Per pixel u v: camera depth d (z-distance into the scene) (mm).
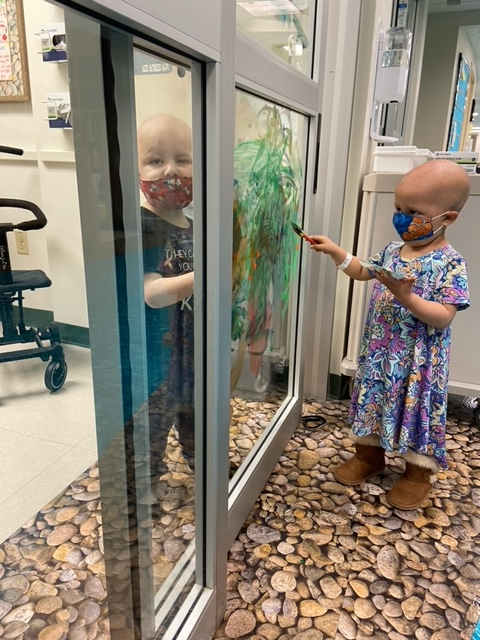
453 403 2135
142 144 680
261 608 1062
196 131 774
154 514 868
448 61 4004
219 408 917
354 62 1678
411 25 2934
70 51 579
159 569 918
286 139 1446
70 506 896
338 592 1109
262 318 1531
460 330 1771
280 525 1326
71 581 879
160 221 754
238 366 1411
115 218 648
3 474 927
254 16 1117
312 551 1233
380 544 1265
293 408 1770
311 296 1936
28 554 897
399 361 1317
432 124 4172
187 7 645
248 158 1199
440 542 1277
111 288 677
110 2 510
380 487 1507
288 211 1579
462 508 1419
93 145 621
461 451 1741
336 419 1923
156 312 775
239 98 1086
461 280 1243
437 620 1038
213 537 963
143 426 779
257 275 1418
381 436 1385
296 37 1439
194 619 920
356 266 1409
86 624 846
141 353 742
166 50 659
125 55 605
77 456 858
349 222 1903
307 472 1571
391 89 1860
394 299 1320
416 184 1237
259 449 1476
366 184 1760
